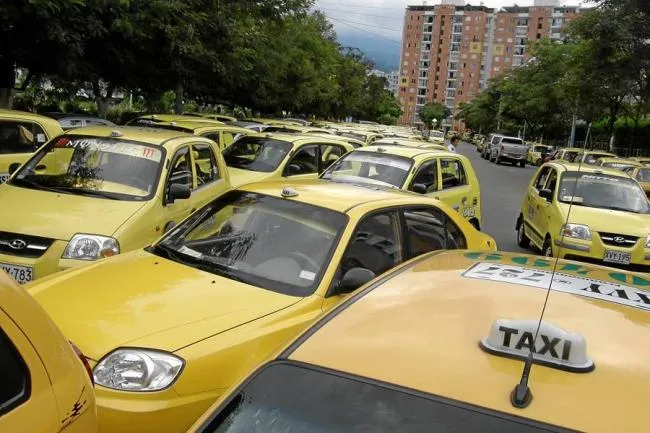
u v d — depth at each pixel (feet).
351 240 14.19
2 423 6.26
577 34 90.07
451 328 6.89
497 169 126.82
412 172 31.45
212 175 26.58
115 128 25.12
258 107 125.39
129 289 12.48
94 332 10.88
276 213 15.21
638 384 5.85
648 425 5.32
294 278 13.39
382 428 5.64
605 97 101.50
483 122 308.81
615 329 7.09
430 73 517.55
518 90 183.21
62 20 42.24
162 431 10.08
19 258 17.61
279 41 83.10
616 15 81.56
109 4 45.52
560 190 34.50
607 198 34.14
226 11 60.90
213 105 136.87
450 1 506.89
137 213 19.61
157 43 54.08
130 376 10.21
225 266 13.96
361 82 182.91
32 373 6.79
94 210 19.26
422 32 516.32
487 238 19.70
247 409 6.20
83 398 7.40
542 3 487.61
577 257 31.07
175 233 15.69
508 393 5.70
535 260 10.30
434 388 5.84
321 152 38.81
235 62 64.85
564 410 5.48
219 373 10.73
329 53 133.28
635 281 9.48
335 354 6.48
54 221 18.34
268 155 36.73
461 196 34.35
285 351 6.70
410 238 15.97
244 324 11.60
